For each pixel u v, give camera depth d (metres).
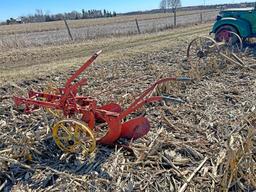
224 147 4.85
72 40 19.39
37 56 13.34
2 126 5.49
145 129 4.91
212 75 8.72
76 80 8.60
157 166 4.43
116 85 7.95
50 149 4.80
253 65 9.44
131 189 3.97
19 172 4.32
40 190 3.99
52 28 31.83
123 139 5.00
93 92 7.37
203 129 5.46
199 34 20.14
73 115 5.14
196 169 4.34
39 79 8.85
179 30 24.02
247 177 4.00
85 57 12.80
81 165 4.41
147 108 6.29
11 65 11.44
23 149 4.56
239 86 7.75
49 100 5.36
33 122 5.60
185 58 11.05
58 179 4.15
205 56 10.70
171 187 4.02
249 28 12.38
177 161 4.50
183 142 4.95
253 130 4.53
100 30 25.44
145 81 8.27
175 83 7.37
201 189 3.99
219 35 12.57
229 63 9.66
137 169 4.35
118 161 4.49
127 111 4.67
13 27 38.53
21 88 7.88
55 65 10.94
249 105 6.46
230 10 12.86
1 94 7.44
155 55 12.02
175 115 6.01
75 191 3.95
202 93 7.23
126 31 24.19
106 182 4.08
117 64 10.55
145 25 31.70
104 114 4.75
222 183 3.88
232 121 5.75
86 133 4.70
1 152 4.64
